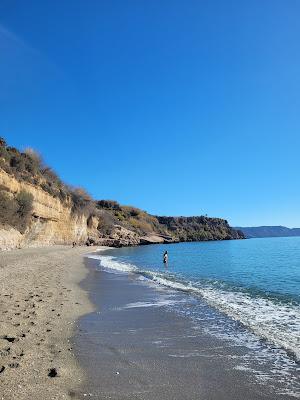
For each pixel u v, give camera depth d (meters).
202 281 24.70
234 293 18.94
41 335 9.60
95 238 99.31
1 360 7.46
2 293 14.58
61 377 6.89
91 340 9.70
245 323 11.71
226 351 8.90
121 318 12.52
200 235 178.88
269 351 8.89
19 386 6.31
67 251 56.22
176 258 54.44
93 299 16.39
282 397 6.33
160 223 181.62
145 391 6.51
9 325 10.07
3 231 42.72
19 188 46.81
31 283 18.38
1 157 45.59
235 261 46.47
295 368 7.72
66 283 20.33
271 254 62.44
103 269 32.75
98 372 7.39
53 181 67.62
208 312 13.57
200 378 7.16
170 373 7.41
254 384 6.88
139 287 20.66
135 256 59.59
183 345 9.39
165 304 15.27
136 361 8.13
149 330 10.89
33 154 63.34
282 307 14.81
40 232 58.28
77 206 81.81
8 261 27.92
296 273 30.45
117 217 143.38
